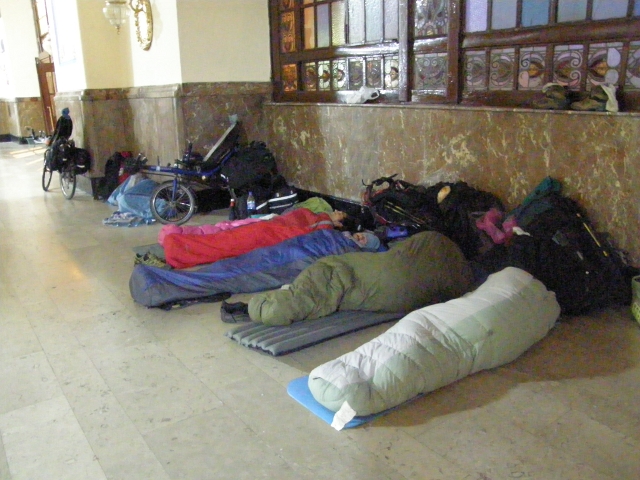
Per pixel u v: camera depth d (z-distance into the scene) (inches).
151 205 193.5
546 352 99.0
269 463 73.4
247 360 100.0
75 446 78.0
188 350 104.3
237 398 88.3
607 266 113.4
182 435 79.7
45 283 140.6
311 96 201.6
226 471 72.2
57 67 281.0
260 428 80.6
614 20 120.5
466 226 136.6
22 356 103.7
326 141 191.0
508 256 116.8
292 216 161.8
